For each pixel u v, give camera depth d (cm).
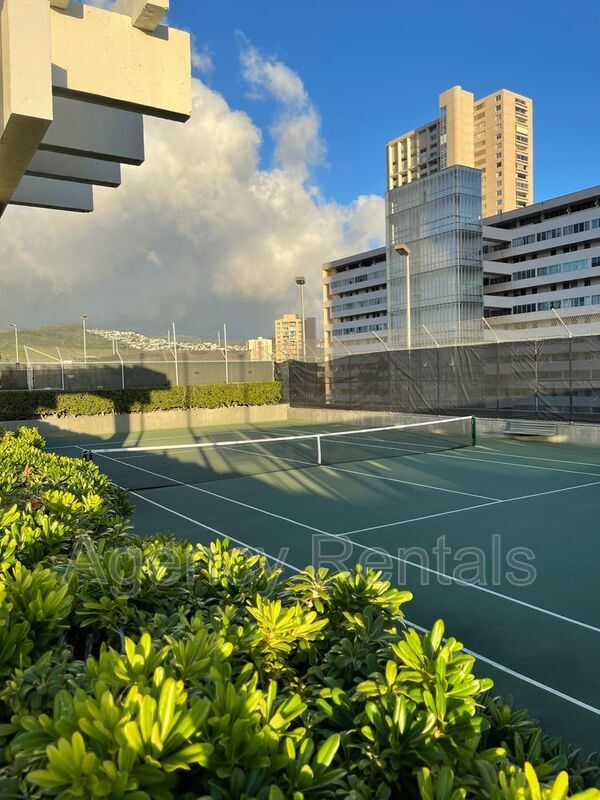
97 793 110
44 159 831
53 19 580
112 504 566
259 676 202
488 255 7719
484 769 141
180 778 139
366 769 149
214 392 2705
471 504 955
